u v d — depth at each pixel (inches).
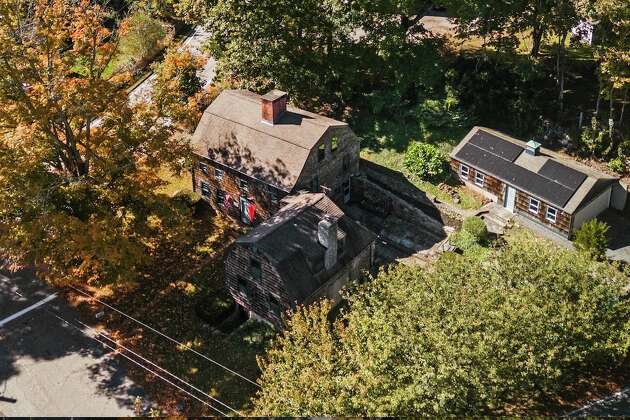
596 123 1955.0
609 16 1772.9
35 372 1512.1
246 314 1654.8
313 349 1225.4
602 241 1676.9
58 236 1496.1
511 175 1861.5
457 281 1307.8
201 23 2206.0
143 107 1653.5
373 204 1967.3
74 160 1611.7
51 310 1660.9
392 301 1300.4
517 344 1220.5
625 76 1824.6
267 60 2030.0
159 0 2701.8
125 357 1544.0
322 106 2206.0
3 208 1445.6
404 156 2042.3
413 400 1135.6
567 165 1835.6
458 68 2155.5
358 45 2107.5
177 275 1745.8
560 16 1872.5
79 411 1429.6
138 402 1374.3
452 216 1877.5
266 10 1990.7
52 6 1592.0
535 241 1520.7
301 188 1775.3
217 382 1482.5
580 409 1353.3
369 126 2138.3
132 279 1567.4
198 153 1899.6
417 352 1169.4
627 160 1920.5
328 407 1135.0
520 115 2060.8
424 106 2078.0
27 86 1676.9
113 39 1749.5
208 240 1863.9
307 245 1551.4
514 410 1346.0
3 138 1469.0
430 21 2625.5
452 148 2047.2
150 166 1656.0
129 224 1617.9
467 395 1167.6
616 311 1357.0
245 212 1909.4
